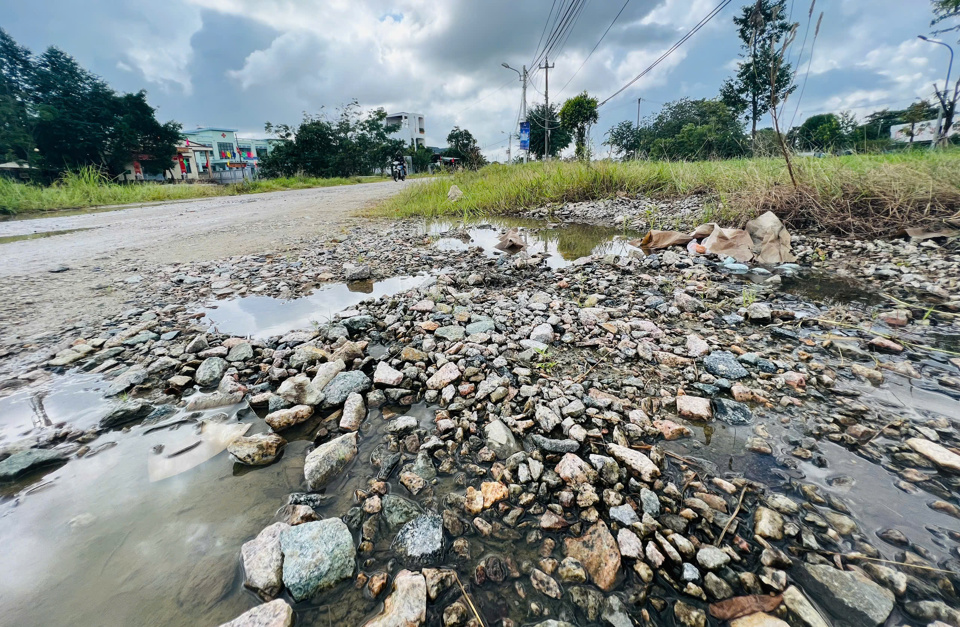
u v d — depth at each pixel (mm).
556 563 953
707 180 6555
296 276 3393
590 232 5332
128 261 4004
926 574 889
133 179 30578
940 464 1193
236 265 3777
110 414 1505
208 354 2012
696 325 2305
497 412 1547
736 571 920
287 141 30984
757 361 1839
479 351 1998
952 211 3828
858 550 954
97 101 27312
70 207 10438
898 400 1528
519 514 1090
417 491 1175
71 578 931
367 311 2551
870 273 3092
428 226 6105
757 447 1316
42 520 1089
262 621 812
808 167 4859
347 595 895
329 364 1808
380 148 37594
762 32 4180
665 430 1403
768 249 3594
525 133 23000
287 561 929
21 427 1476
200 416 1550
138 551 996
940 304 2424
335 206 9273
